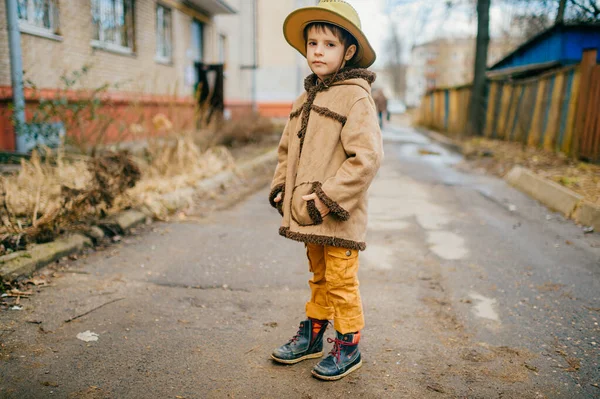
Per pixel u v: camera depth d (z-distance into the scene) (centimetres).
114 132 861
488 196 663
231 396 208
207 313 292
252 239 451
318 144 212
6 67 739
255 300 313
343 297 221
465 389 216
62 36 868
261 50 2488
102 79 1000
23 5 786
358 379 224
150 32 1206
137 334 262
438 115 2061
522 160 870
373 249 424
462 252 418
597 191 568
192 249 416
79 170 505
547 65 1289
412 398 209
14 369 222
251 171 845
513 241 450
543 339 265
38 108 600
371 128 207
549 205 593
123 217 461
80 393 206
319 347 245
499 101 1315
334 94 214
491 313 298
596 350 253
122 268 363
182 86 1412
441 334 270
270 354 246
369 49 219
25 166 491
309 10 207
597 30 1232
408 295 325
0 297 299
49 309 287
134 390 210
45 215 381
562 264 388
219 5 1504
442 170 914
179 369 229
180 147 689
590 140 764
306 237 212
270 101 2516
